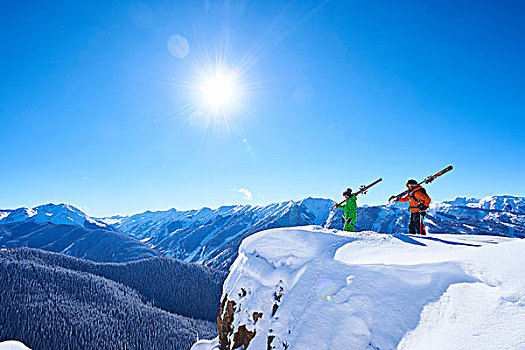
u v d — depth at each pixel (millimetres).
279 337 4941
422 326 3490
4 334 102938
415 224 8133
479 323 3096
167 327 129750
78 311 128750
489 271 3848
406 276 4410
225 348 6812
